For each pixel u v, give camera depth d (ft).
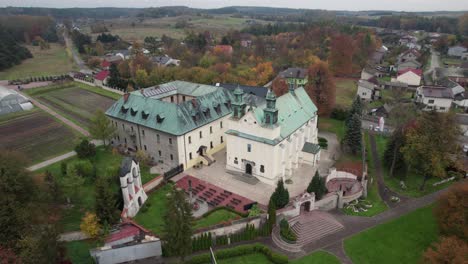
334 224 182.50
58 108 378.53
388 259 158.61
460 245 134.72
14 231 134.21
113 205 165.99
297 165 242.37
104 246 152.15
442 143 200.23
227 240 168.25
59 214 172.65
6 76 542.16
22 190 147.84
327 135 306.14
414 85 464.24
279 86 362.74
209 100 256.52
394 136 234.79
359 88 417.49
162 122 231.71
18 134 303.07
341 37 526.57
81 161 218.79
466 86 453.99
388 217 190.19
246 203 197.36
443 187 219.20
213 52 636.07
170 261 155.02
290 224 179.22
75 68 617.21
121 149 262.06
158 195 207.00
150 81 450.30
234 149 224.74
